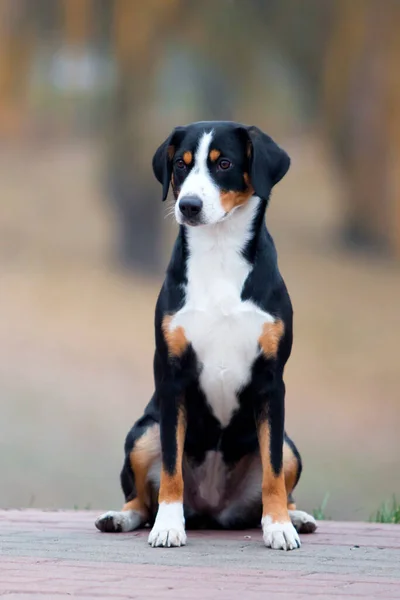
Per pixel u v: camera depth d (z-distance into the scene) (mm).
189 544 5305
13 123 31500
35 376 18344
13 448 14789
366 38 24312
